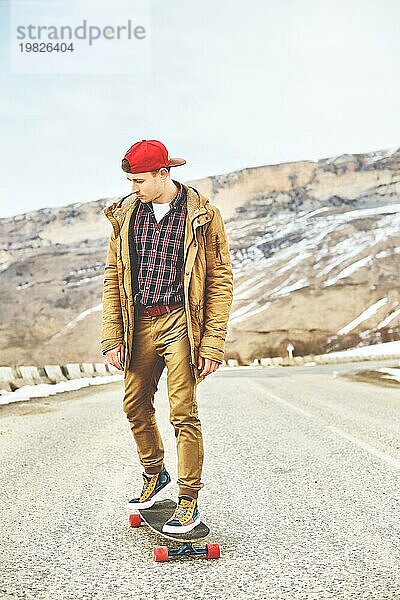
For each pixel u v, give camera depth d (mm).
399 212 95125
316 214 100062
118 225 5156
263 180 104000
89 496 6465
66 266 97562
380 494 6477
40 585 4250
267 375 29125
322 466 7785
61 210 103625
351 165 103500
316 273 86812
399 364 36625
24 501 6297
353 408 13867
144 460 5406
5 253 99812
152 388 5316
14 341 89062
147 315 5066
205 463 8008
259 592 4113
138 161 4941
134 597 4059
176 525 4738
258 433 10289
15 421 12188
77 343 86562
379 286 83062
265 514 5824
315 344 78562
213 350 4969
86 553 4832
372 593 4074
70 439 9977
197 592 4121
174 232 5039
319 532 5293
